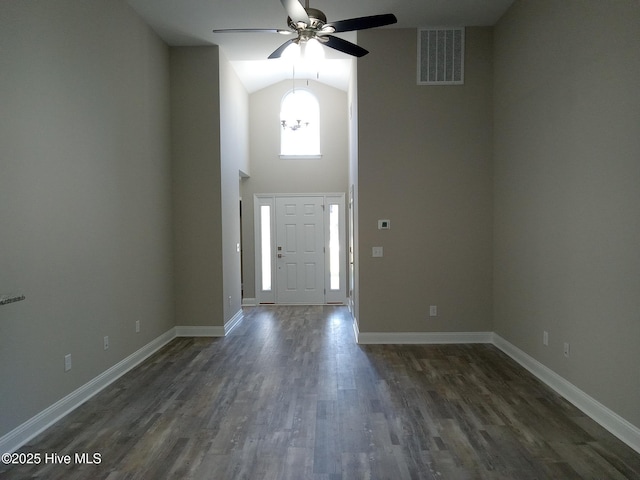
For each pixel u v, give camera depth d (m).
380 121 4.54
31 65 2.59
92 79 3.27
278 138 7.09
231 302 5.47
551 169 3.30
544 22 3.39
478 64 4.49
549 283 3.34
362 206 4.58
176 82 4.94
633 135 2.39
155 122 4.52
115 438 2.55
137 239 4.05
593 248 2.77
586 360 2.86
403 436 2.55
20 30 2.49
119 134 3.70
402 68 4.52
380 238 4.58
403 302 4.60
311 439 2.52
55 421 2.78
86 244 3.17
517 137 3.91
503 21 4.21
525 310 3.78
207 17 4.20
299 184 7.11
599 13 2.68
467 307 4.59
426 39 4.49
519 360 3.90
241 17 4.20
